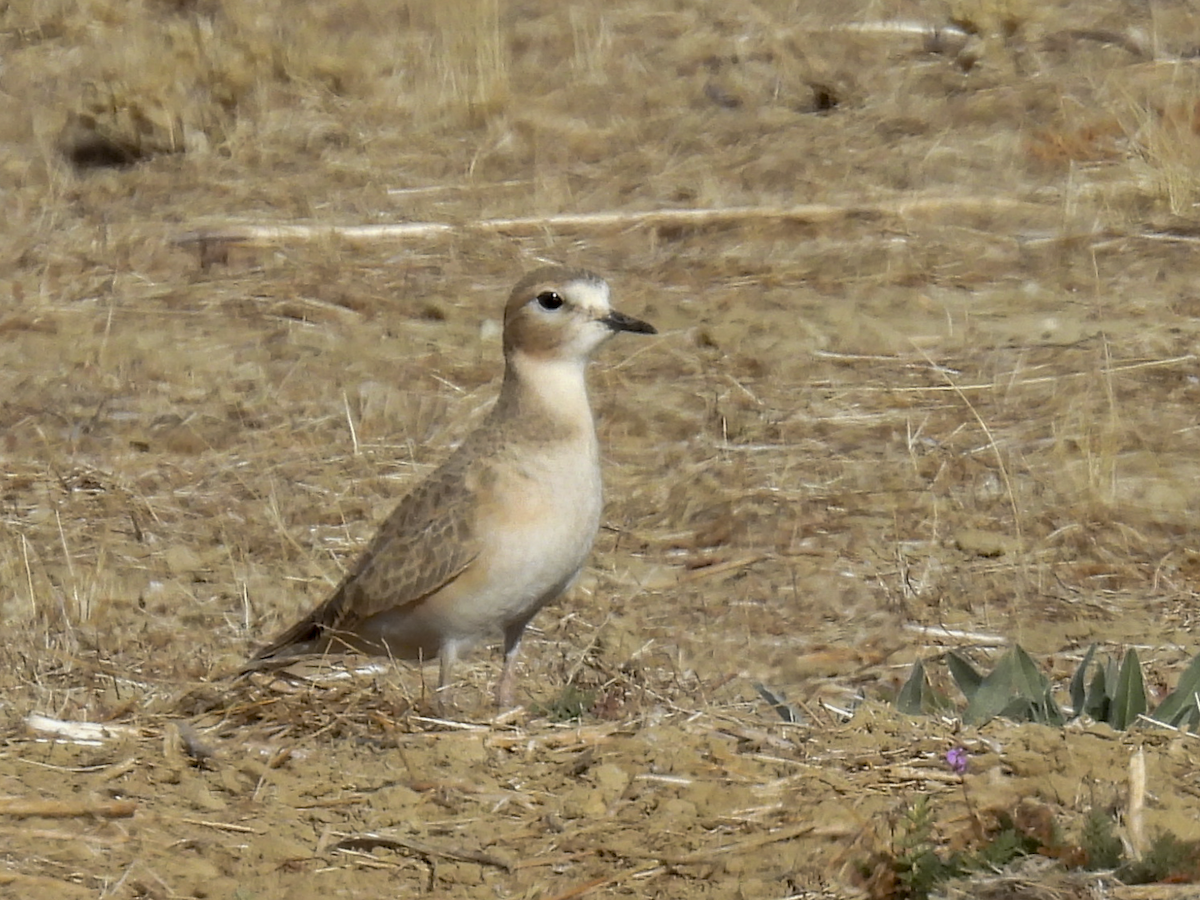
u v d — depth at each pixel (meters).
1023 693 10.02
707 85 23.58
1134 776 8.46
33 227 19.78
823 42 24.78
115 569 12.91
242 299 17.88
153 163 21.75
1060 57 23.89
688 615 12.38
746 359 16.36
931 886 7.85
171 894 8.15
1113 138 21.34
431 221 19.67
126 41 24.33
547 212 19.91
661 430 15.12
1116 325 16.94
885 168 20.78
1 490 14.12
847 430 15.04
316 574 12.81
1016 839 8.08
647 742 9.38
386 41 25.00
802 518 13.65
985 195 20.02
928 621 12.24
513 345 10.20
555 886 8.20
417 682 10.82
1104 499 13.70
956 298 17.67
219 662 11.30
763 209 19.53
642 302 17.70
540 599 10.31
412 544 10.14
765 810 8.67
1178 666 11.41
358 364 16.41
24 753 9.45
